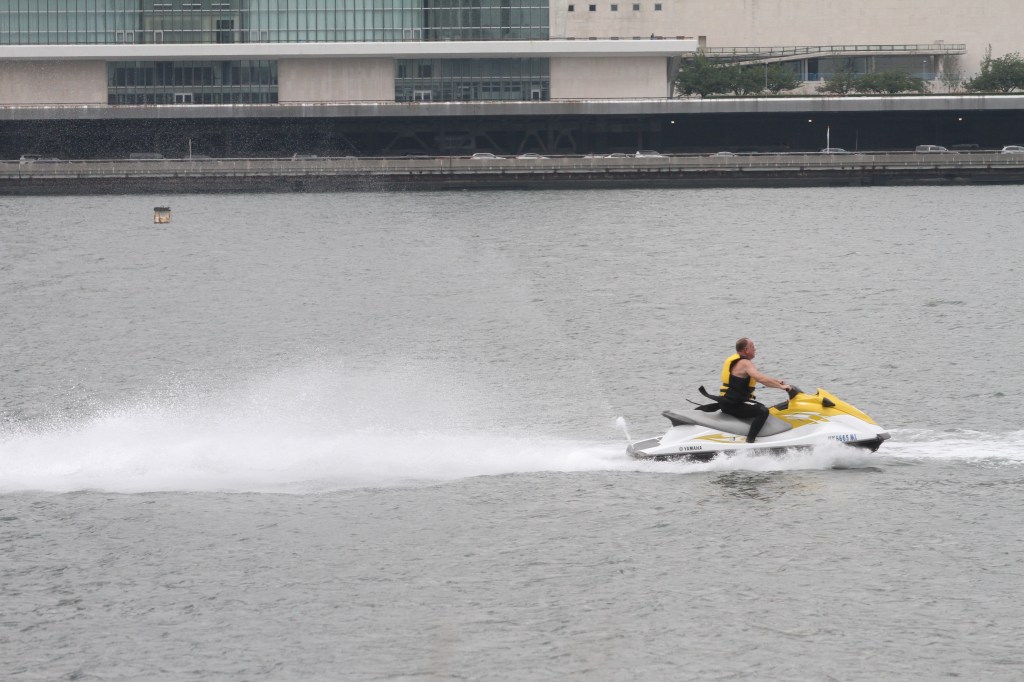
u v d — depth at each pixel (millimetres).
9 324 119812
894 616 42469
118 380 88750
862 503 53000
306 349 102562
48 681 39094
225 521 52031
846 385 81500
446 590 45031
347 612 43406
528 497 54688
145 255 192000
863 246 189000
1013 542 48562
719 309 122625
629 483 56188
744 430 57781
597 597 44250
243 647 41031
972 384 80375
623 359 93750
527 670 39312
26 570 47125
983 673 38719
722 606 43406
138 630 42250
